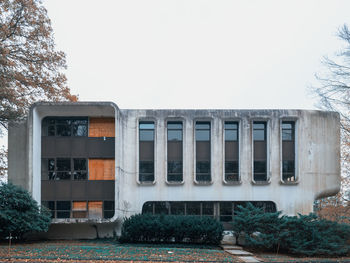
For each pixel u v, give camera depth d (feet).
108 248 52.80
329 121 70.79
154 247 55.21
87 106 63.93
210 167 69.21
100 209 66.39
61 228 66.03
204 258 46.93
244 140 68.80
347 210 84.79
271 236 55.52
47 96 74.69
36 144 63.62
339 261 48.52
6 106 56.59
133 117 68.80
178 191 67.72
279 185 68.18
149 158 69.26
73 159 67.26
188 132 68.80
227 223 68.33
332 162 69.92
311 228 55.88
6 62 55.52
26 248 51.57
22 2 63.26
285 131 70.49
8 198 55.16
